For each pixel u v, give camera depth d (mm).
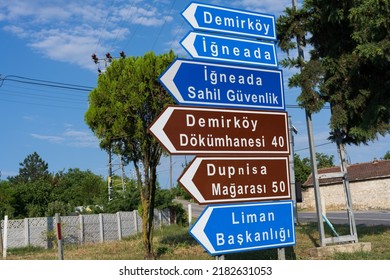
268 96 7586
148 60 13914
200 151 6750
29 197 35875
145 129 14086
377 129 12047
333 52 12547
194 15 7141
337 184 44812
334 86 12414
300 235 15312
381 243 12539
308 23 12469
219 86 7125
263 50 7738
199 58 7035
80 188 52656
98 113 14164
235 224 6844
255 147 7246
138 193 30547
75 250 18953
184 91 6797
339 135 12602
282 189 7391
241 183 7012
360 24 11609
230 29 7449
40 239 20938
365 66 12422
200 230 6562
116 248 18078
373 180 41500
